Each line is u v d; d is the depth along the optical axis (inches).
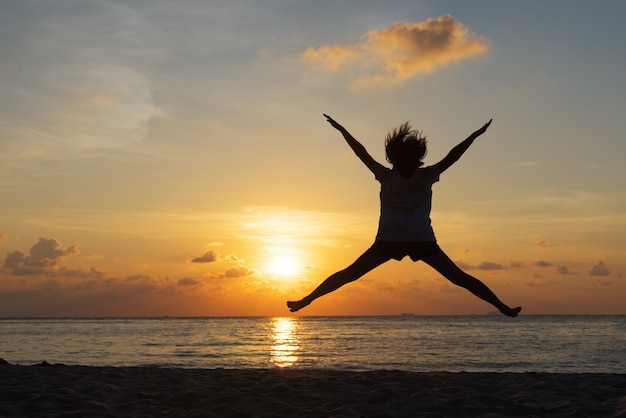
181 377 341.1
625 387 306.3
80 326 4869.6
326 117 160.4
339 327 4463.6
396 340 2303.2
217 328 4217.5
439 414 240.4
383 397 270.2
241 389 291.3
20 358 1332.4
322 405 252.4
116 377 336.5
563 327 4035.4
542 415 236.2
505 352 1565.0
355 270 148.8
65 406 248.5
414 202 149.4
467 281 145.7
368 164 155.3
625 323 5305.1
